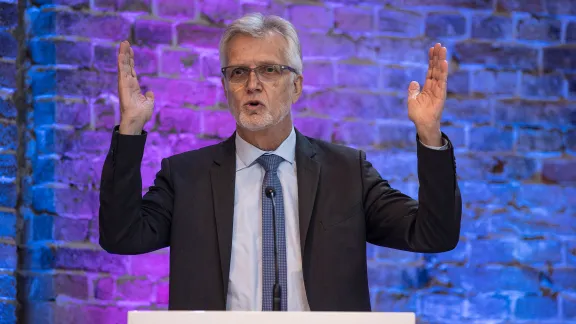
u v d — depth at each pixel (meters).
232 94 7.09
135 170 6.73
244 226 7.08
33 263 10.12
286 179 7.25
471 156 10.95
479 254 10.81
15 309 10.05
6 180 10.16
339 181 7.26
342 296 6.82
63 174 10.21
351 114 10.77
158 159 10.34
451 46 11.08
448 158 6.62
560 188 11.06
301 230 6.93
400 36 10.98
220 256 6.88
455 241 6.86
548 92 11.16
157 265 10.29
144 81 10.41
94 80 10.34
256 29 7.09
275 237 6.61
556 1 11.26
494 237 10.86
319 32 10.80
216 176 7.26
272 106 7.04
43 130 10.24
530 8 11.16
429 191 6.68
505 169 10.99
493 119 11.04
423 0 11.08
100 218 6.82
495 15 11.16
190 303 6.82
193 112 10.48
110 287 10.16
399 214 7.15
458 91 11.03
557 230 10.98
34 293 10.08
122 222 6.73
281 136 7.32
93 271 10.15
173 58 10.50
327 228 7.00
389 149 10.80
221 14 10.65
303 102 10.67
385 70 10.91
